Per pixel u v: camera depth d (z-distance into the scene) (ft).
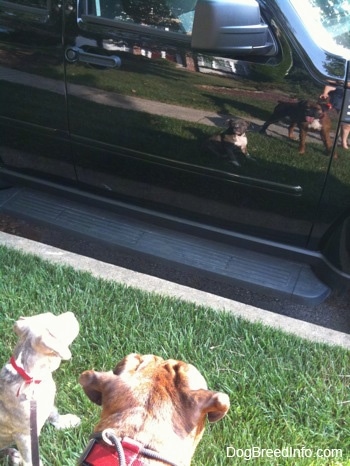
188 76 6.74
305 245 7.12
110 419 3.18
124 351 5.95
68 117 7.57
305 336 6.36
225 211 7.29
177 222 7.66
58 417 5.11
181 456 3.10
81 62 7.19
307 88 6.31
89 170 7.88
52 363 4.18
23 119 7.89
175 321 6.40
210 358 5.88
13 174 8.50
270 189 6.85
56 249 7.57
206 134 6.89
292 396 5.57
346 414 5.38
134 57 6.93
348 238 6.71
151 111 7.07
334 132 6.32
